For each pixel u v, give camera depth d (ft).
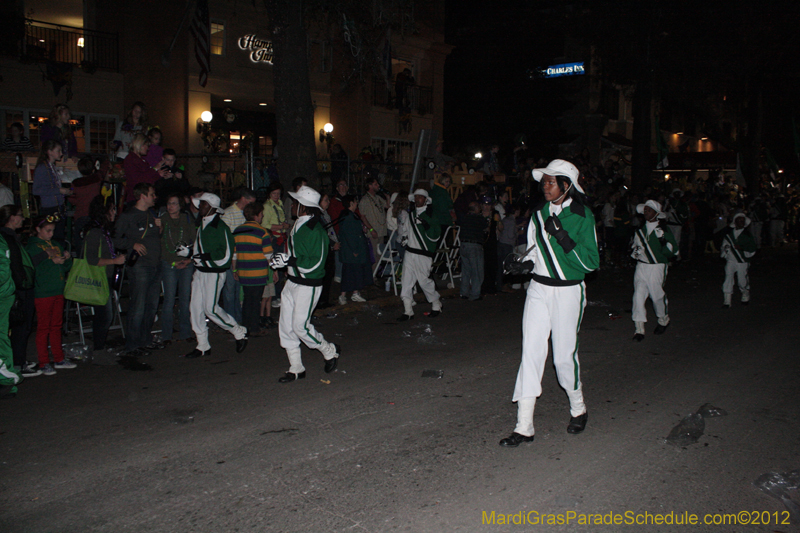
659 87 77.25
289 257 20.58
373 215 37.96
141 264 24.11
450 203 38.68
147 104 56.95
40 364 21.86
